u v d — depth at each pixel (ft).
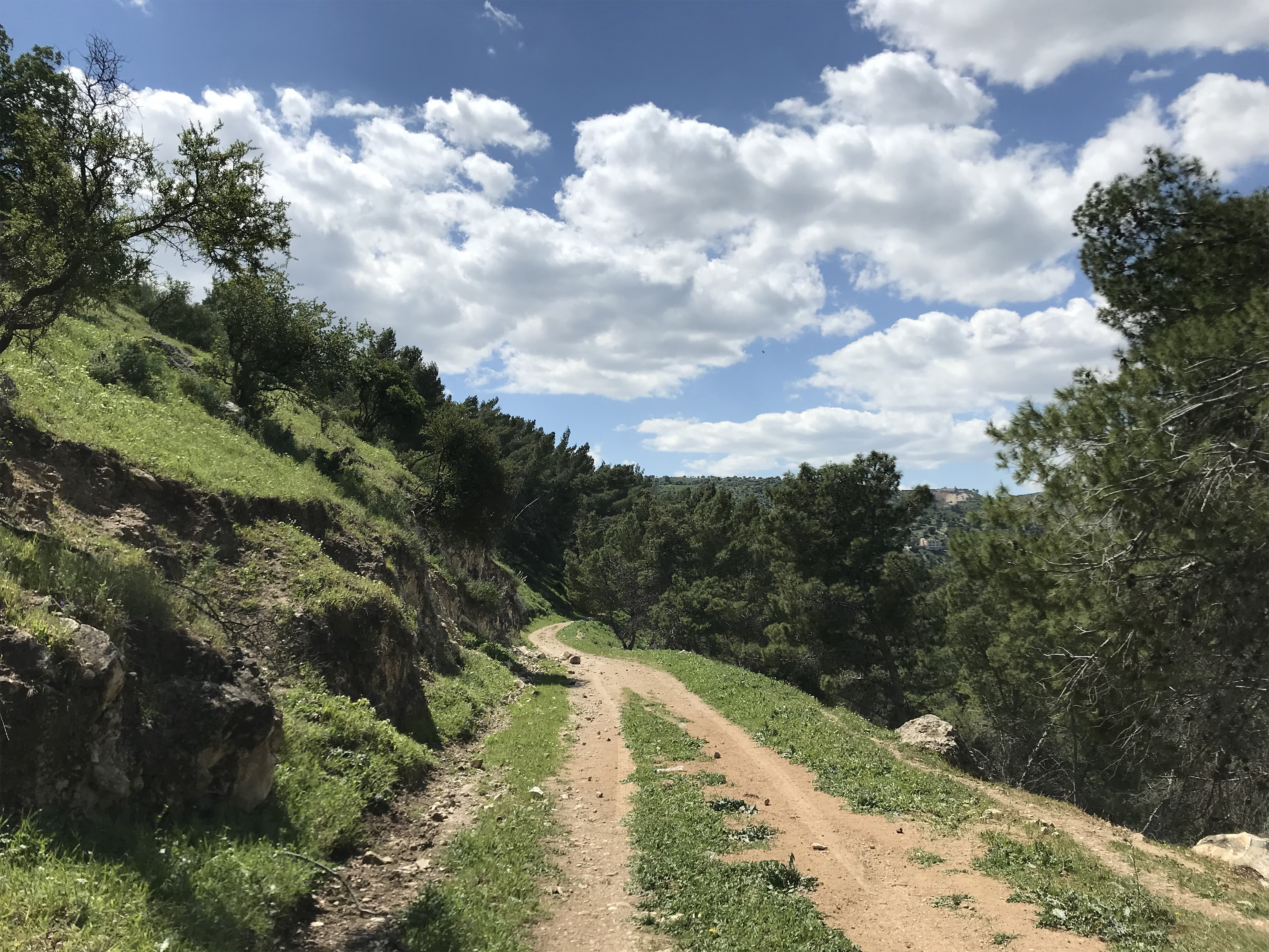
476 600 129.49
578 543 303.07
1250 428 32.89
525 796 37.88
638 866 28.40
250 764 26.37
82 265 32.14
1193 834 49.90
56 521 32.27
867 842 32.32
